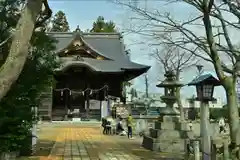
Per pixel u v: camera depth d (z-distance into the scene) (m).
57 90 46.94
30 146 13.17
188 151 11.02
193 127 23.83
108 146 18.25
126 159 13.74
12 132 11.12
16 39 6.84
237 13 10.34
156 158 14.00
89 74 47.75
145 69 46.94
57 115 46.53
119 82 49.81
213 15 10.53
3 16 11.15
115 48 54.25
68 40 53.22
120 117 29.55
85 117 46.22
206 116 13.36
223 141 9.43
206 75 13.48
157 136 16.67
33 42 11.95
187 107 41.22
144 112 39.88
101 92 49.22
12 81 6.81
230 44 10.69
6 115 11.05
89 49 49.88
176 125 16.88
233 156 9.41
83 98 48.75
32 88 11.70
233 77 10.03
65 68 43.84
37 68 12.22
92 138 22.91
